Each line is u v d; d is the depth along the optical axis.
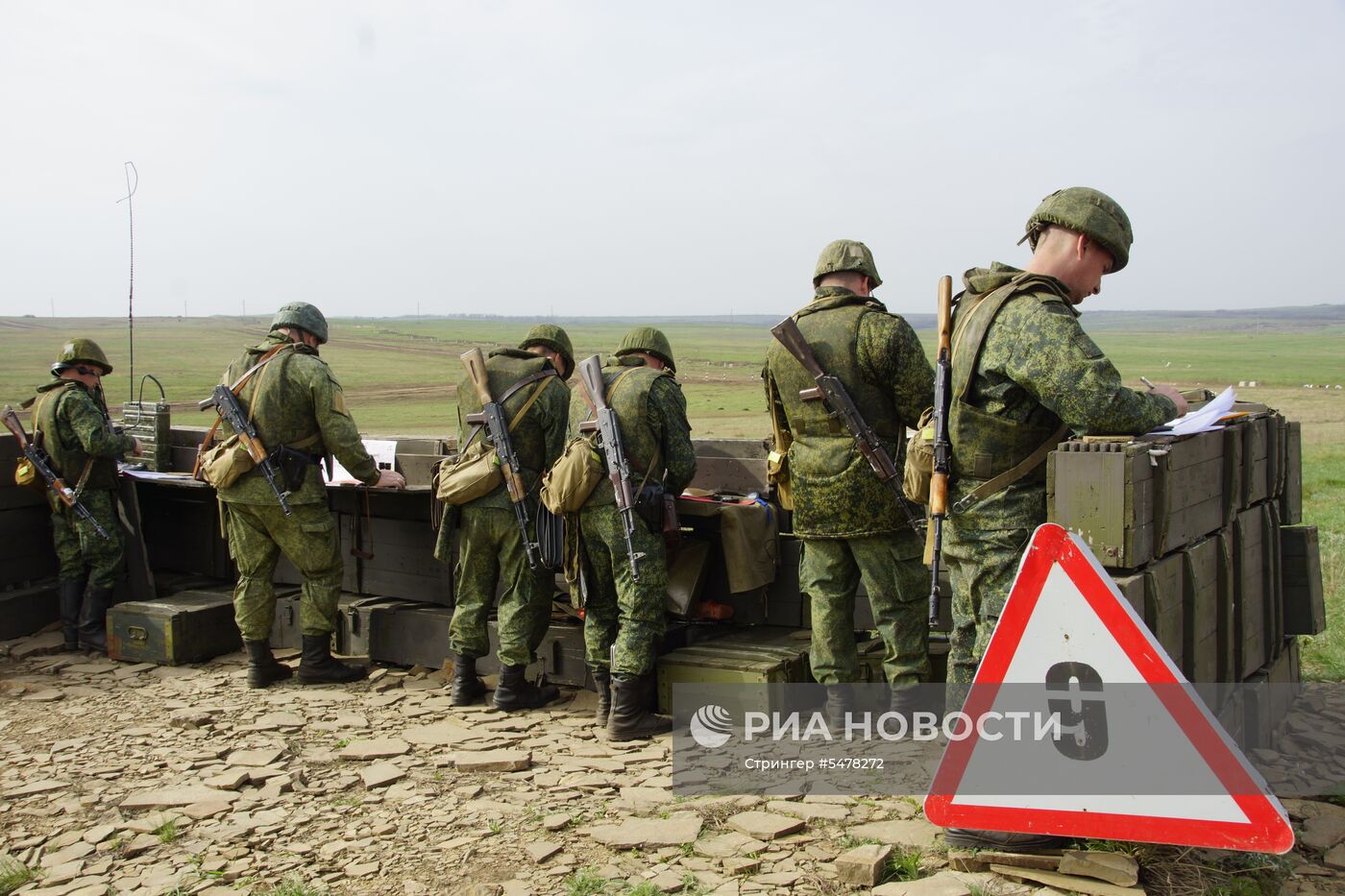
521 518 5.24
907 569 4.59
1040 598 3.08
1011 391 3.44
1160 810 2.97
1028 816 3.10
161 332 128.12
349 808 4.03
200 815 3.96
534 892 3.24
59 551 6.67
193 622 6.30
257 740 4.84
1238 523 4.06
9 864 3.57
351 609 6.35
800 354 4.55
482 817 3.88
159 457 7.70
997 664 3.12
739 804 3.84
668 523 4.99
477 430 5.49
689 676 4.89
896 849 3.37
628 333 5.41
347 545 6.78
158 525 7.82
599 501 4.95
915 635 4.60
